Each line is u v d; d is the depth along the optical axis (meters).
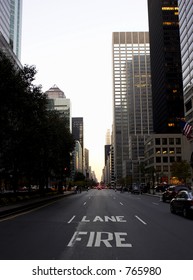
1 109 28.88
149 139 141.38
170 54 151.38
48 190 60.62
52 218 17.48
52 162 46.34
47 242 10.08
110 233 11.97
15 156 32.88
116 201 35.59
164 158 130.00
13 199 30.39
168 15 155.00
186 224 14.89
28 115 31.08
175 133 141.12
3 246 9.45
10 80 27.86
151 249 8.99
